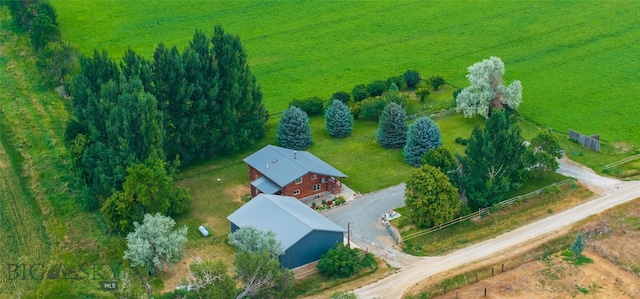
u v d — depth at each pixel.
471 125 150.88
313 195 129.12
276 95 166.25
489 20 199.25
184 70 134.38
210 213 125.94
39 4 196.00
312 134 149.50
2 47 193.62
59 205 129.12
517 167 126.06
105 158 124.12
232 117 140.00
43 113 161.62
